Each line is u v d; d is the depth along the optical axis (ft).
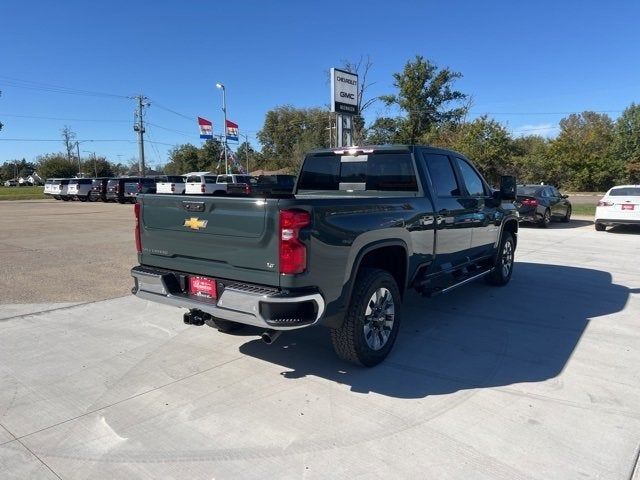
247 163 253.24
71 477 9.20
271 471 9.33
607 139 184.44
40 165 329.52
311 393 12.54
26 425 11.04
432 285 17.94
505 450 9.95
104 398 12.31
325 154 19.12
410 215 15.25
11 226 55.83
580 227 54.19
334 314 12.56
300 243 11.37
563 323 18.21
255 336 16.85
